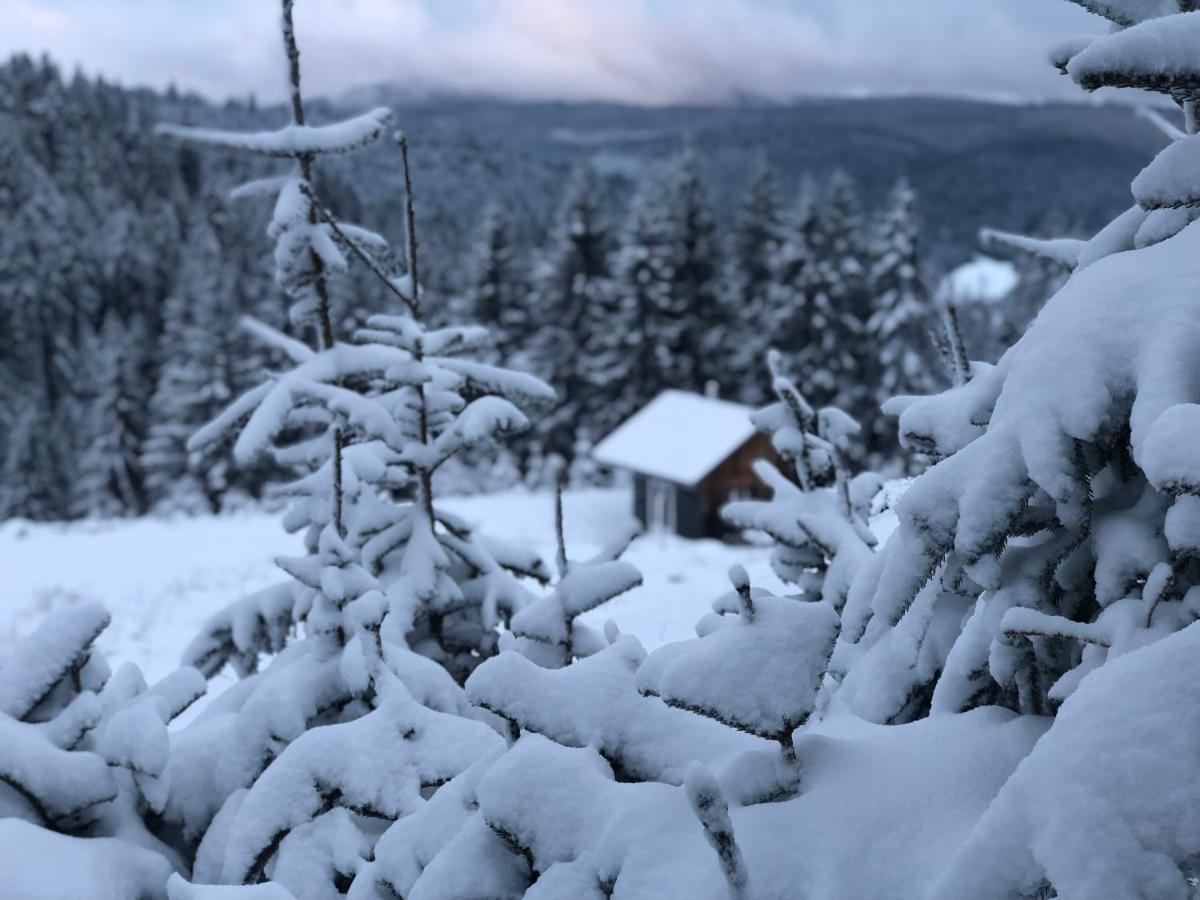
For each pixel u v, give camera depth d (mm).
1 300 77000
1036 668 1835
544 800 1956
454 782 2410
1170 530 1491
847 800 1653
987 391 1891
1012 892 1293
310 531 4543
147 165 139000
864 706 2344
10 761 2627
